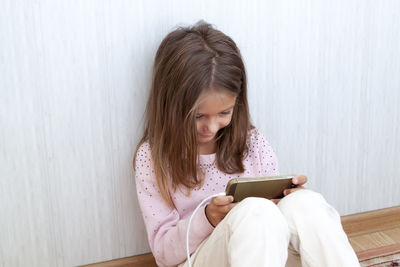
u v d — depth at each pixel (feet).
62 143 3.59
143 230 4.04
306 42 4.10
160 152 3.35
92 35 3.46
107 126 3.68
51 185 3.65
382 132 4.71
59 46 3.40
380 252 4.42
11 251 3.68
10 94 3.37
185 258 3.15
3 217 3.59
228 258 2.52
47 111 3.49
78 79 3.51
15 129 3.44
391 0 4.33
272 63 4.03
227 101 3.09
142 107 3.74
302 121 4.30
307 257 2.56
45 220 3.71
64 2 3.33
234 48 3.30
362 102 4.51
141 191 3.51
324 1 4.07
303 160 4.42
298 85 4.18
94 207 3.83
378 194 4.89
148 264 4.07
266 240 2.38
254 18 3.87
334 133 4.48
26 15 3.27
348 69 4.35
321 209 2.65
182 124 3.19
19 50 3.31
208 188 3.54
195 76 3.01
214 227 2.97
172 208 3.51
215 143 3.59
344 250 2.50
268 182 2.88
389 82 4.58
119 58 3.57
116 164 3.79
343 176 4.66
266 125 4.17
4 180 3.51
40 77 3.41
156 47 3.65
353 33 4.27
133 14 3.52
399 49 4.52
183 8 3.64
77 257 3.89
